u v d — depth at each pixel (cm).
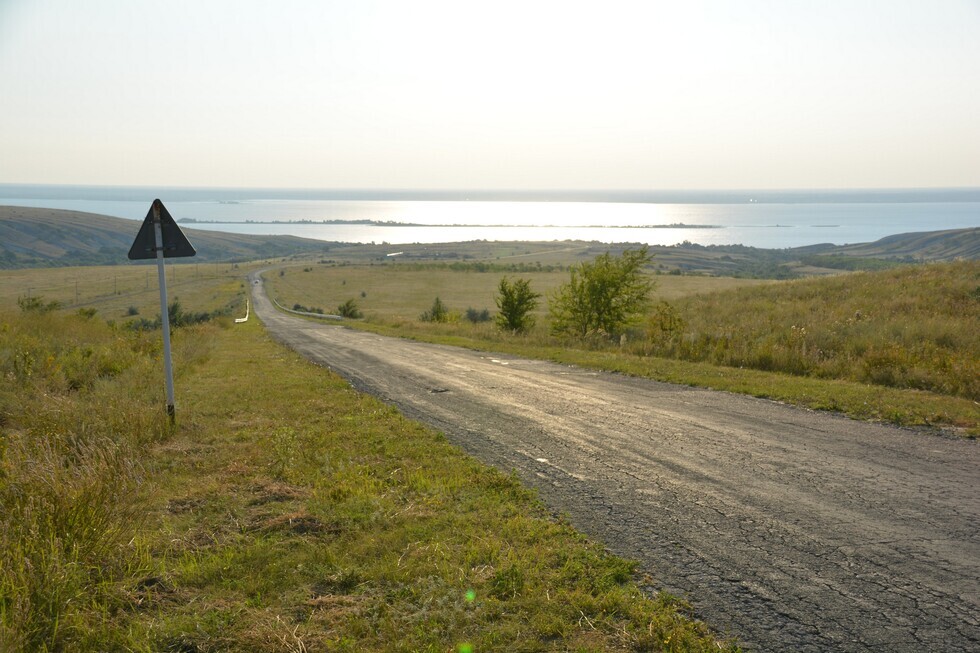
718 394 1111
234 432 844
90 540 416
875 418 881
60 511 424
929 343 1497
